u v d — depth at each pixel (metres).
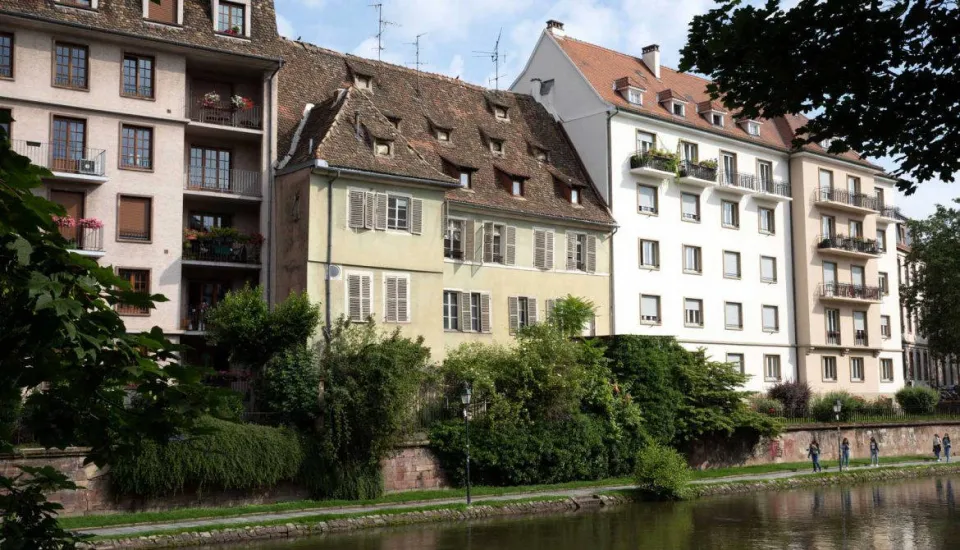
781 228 59.44
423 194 39.00
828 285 60.50
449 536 28.09
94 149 34.03
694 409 43.31
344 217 36.72
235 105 37.34
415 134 44.75
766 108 8.93
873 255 62.56
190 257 36.16
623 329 49.25
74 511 26.83
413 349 33.22
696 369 44.59
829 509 36.03
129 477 27.48
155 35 35.19
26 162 5.28
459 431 35.50
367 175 37.09
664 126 52.84
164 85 35.56
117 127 34.53
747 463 47.44
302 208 36.22
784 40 8.33
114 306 6.07
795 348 59.38
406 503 32.09
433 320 38.75
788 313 59.16
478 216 43.72
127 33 34.41
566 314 42.44
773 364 57.97
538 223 46.06
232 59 36.78
